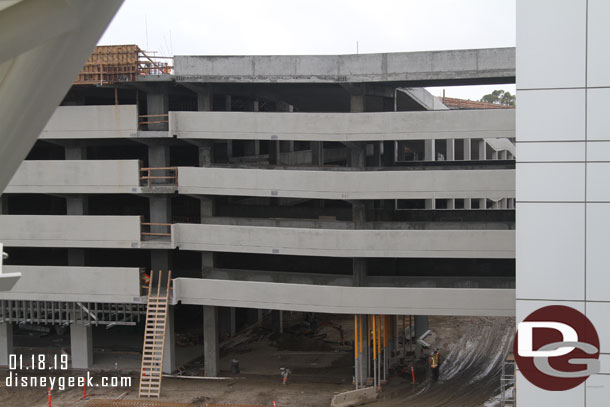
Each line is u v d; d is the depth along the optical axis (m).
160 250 35.84
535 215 14.62
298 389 32.44
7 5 7.31
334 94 39.12
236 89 36.75
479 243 30.23
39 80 8.66
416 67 30.97
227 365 36.66
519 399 14.92
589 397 14.59
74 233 33.91
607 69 14.18
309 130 31.44
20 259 43.38
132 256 45.81
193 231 33.50
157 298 33.22
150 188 33.34
